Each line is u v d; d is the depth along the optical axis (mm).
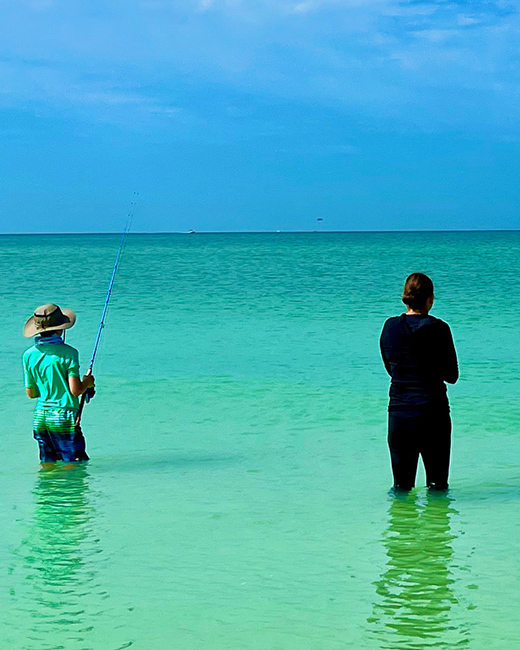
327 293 28359
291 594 4422
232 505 5977
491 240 145625
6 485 6512
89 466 7082
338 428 8539
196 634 3975
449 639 3889
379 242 132750
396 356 5957
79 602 4355
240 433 8352
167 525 5543
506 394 10352
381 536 5293
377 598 4363
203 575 4699
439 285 31766
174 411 9469
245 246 110562
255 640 3904
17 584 4582
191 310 22547
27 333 6996
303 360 13523
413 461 6023
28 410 9594
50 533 5395
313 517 5684
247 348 15086
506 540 5188
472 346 15023
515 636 3908
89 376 7113
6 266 52531
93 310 22766
